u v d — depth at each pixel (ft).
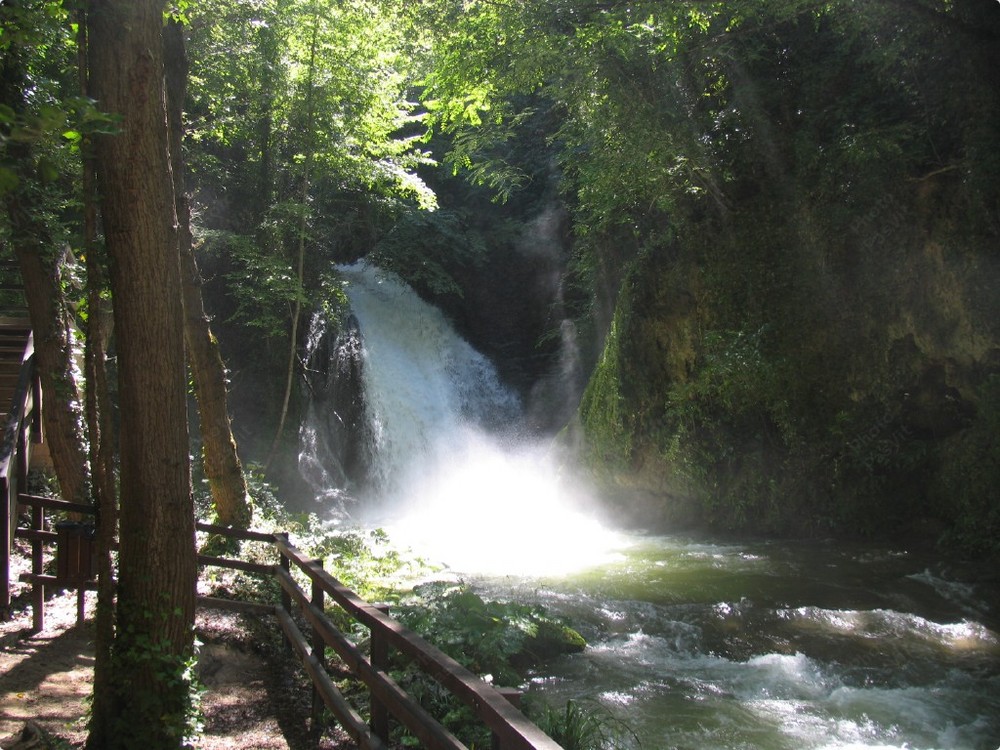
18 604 24.22
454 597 26.18
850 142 41.24
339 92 58.13
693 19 38.55
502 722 9.20
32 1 13.97
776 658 26.35
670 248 52.34
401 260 76.59
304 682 20.47
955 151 38.96
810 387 46.01
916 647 27.20
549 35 38.55
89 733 15.14
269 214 60.49
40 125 9.08
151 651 14.56
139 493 14.70
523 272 80.38
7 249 40.22
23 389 28.68
